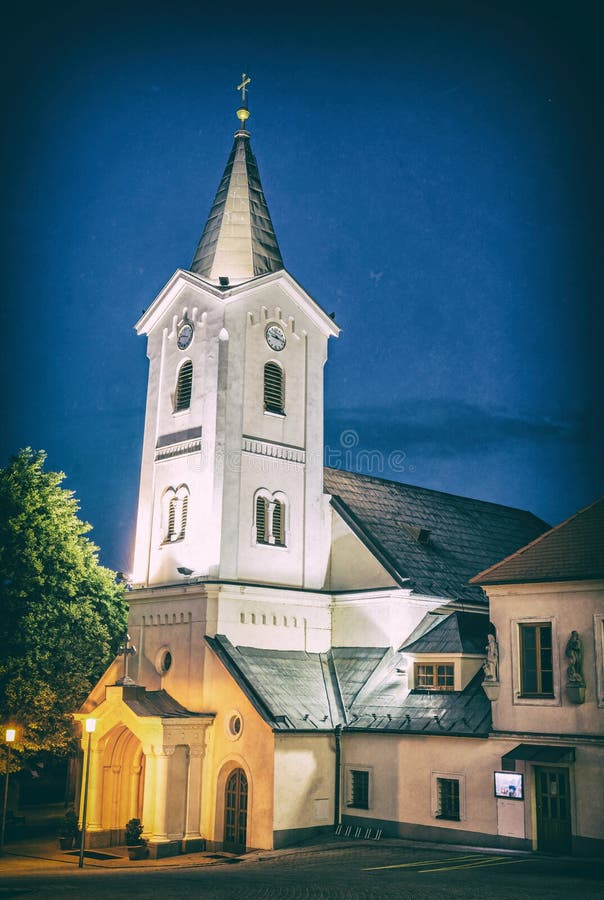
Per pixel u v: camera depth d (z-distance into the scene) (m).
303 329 49.72
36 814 57.91
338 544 48.34
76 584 52.59
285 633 45.31
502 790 36.81
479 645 42.50
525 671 37.44
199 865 36.47
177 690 43.62
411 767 39.88
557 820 35.53
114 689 42.50
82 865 37.19
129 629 46.97
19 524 50.25
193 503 45.53
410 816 39.56
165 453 47.97
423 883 27.34
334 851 36.84
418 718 40.59
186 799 40.81
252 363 47.00
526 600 37.59
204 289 47.22
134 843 39.94
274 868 33.19
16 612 49.75
